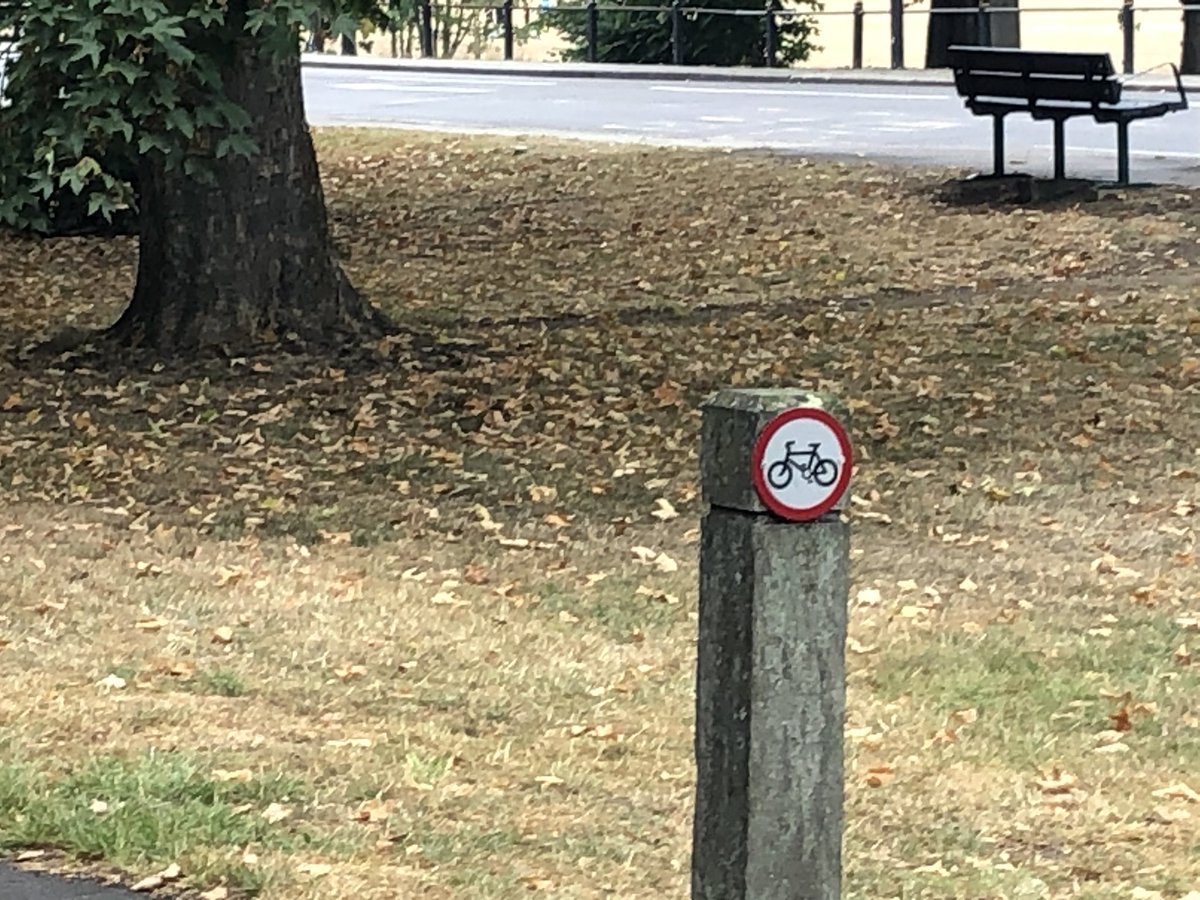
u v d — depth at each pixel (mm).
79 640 6789
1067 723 6109
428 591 7562
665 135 23500
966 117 24578
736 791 3447
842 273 14648
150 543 8242
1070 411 10398
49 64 9430
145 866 4688
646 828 5102
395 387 11320
